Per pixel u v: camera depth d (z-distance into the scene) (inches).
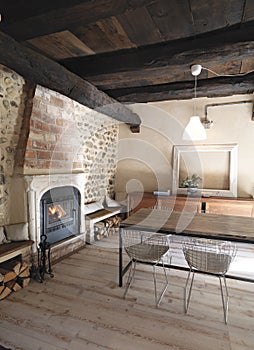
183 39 81.7
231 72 112.2
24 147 103.4
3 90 96.4
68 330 70.5
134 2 54.7
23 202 105.1
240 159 164.9
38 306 82.1
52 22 63.1
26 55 73.4
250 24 72.9
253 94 159.3
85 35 78.3
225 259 79.4
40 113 109.9
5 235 99.8
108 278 102.7
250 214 146.6
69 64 101.1
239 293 91.0
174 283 98.7
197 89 126.3
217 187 172.1
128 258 125.5
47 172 115.3
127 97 141.4
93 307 81.8
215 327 72.1
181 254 131.2
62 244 123.7
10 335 68.2
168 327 72.0
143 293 90.7
